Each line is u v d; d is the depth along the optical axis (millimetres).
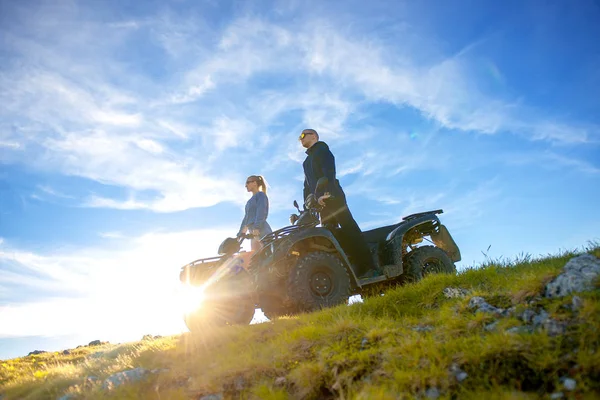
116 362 6609
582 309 3938
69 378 6285
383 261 8312
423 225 8914
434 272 8391
